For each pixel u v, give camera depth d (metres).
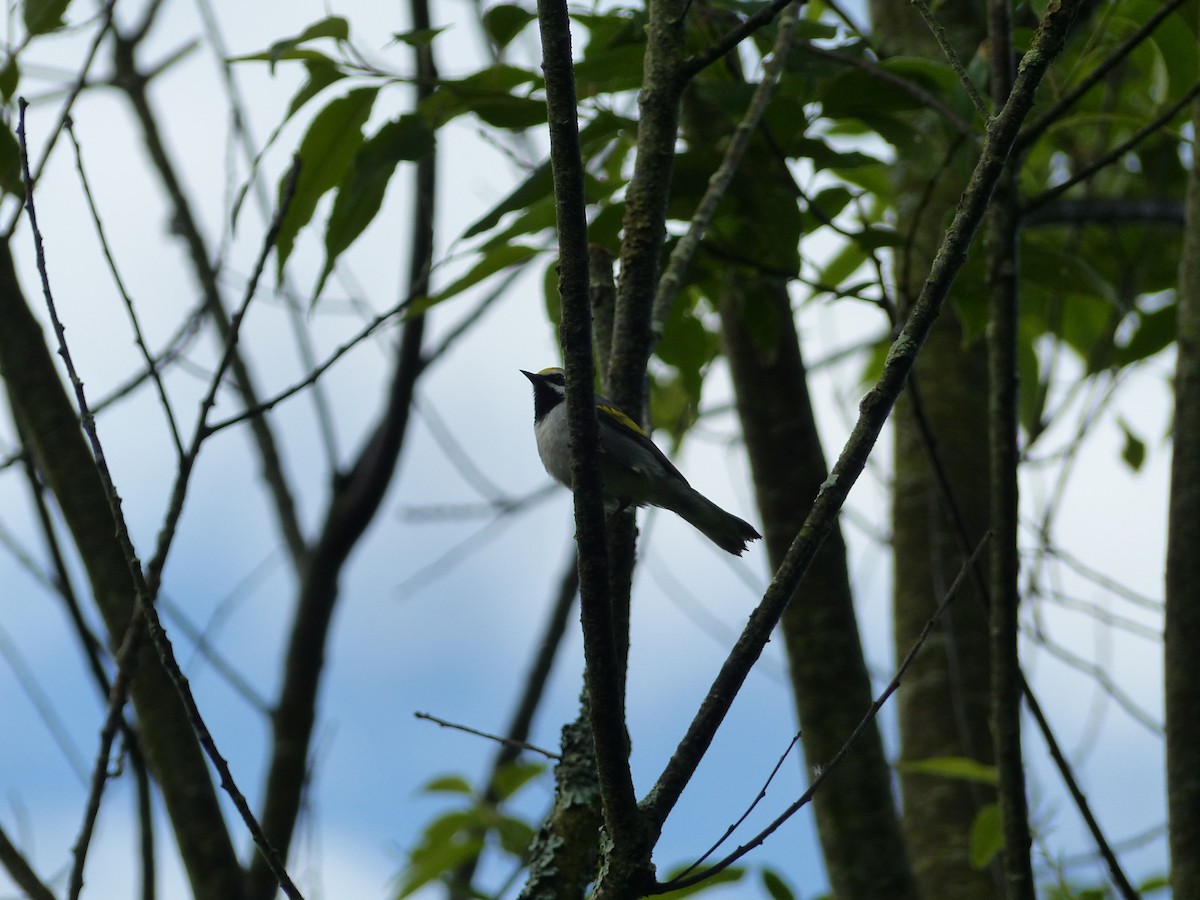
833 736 10.31
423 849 12.93
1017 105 6.47
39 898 8.47
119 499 7.16
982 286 10.89
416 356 12.84
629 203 8.45
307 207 10.38
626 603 7.84
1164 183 13.49
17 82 10.20
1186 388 9.11
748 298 10.88
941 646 11.56
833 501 6.21
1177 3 8.59
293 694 11.88
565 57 6.40
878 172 13.41
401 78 9.88
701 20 10.27
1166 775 8.41
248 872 9.78
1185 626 8.59
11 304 10.15
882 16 13.12
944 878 10.77
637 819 5.85
